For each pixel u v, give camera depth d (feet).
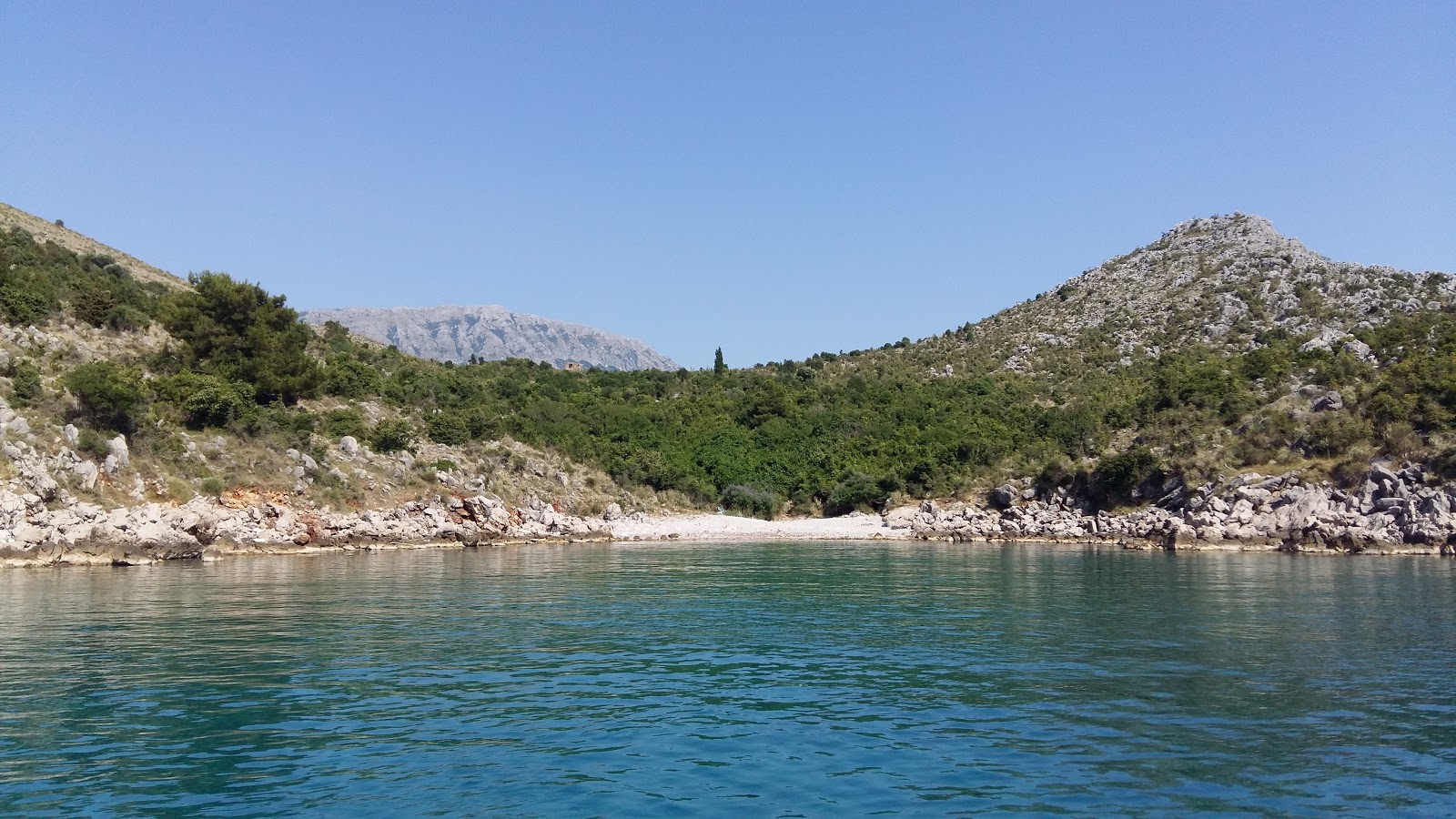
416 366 404.16
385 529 229.66
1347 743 57.41
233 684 72.13
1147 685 72.59
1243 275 557.74
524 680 74.33
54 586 137.80
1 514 163.73
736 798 47.83
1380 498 221.66
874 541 276.62
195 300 279.08
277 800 47.44
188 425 231.50
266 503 217.77
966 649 88.28
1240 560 197.36
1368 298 472.03
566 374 460.55
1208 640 93.20
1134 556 211.00
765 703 67.10
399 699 67.82
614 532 274.16
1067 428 339.36
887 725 61.16
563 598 127.54
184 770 51.96
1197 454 269.03
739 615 110.93
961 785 49.85
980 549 239.71
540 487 288.51
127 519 181.78
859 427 376.27
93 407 204.64
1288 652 86.58
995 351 524.93
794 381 474.90
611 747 56.34
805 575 162.61
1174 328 497.87
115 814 45.55
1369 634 96.17
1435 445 224.53
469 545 241.96
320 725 60.80
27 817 45.14
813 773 51.80
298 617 107.55
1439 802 47.78
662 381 460.14
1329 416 257.96
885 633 97.50
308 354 326.85
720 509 327.26
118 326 279.49
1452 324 349.00
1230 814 46.19
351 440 255.91
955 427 361.30
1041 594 132.57
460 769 52.21
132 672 76.23
